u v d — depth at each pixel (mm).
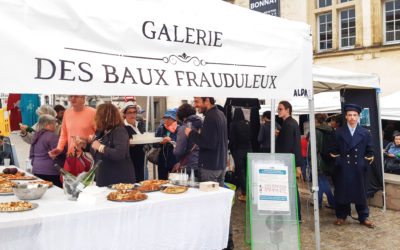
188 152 4703
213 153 3994
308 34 3893
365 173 5551
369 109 6805
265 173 3855
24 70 2146
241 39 3244
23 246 2428
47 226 2504
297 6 15742
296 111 10383
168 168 5703
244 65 3250
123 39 2549
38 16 2211
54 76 2258
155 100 16422
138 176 5668
